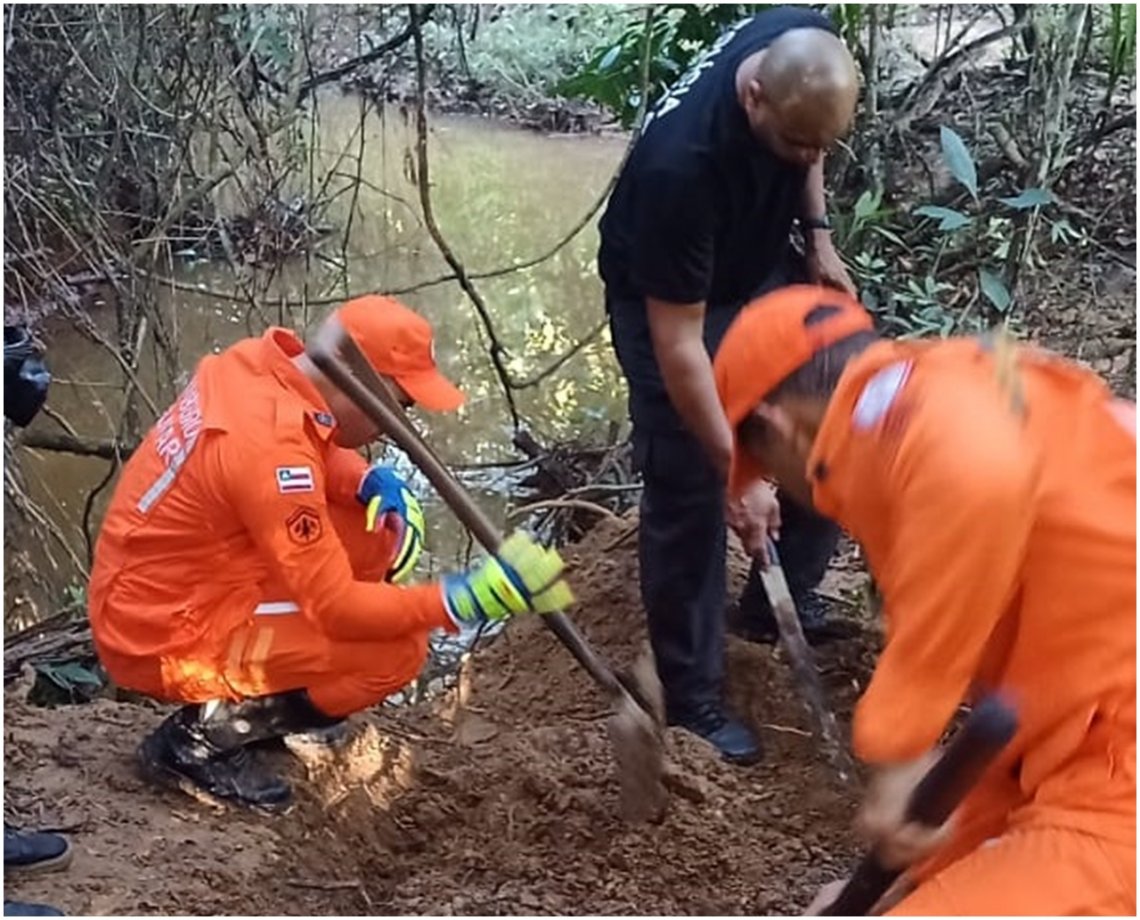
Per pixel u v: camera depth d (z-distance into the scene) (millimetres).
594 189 8148
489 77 8352
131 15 4875
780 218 3053
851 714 3410
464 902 2896
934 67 5344
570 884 2990
